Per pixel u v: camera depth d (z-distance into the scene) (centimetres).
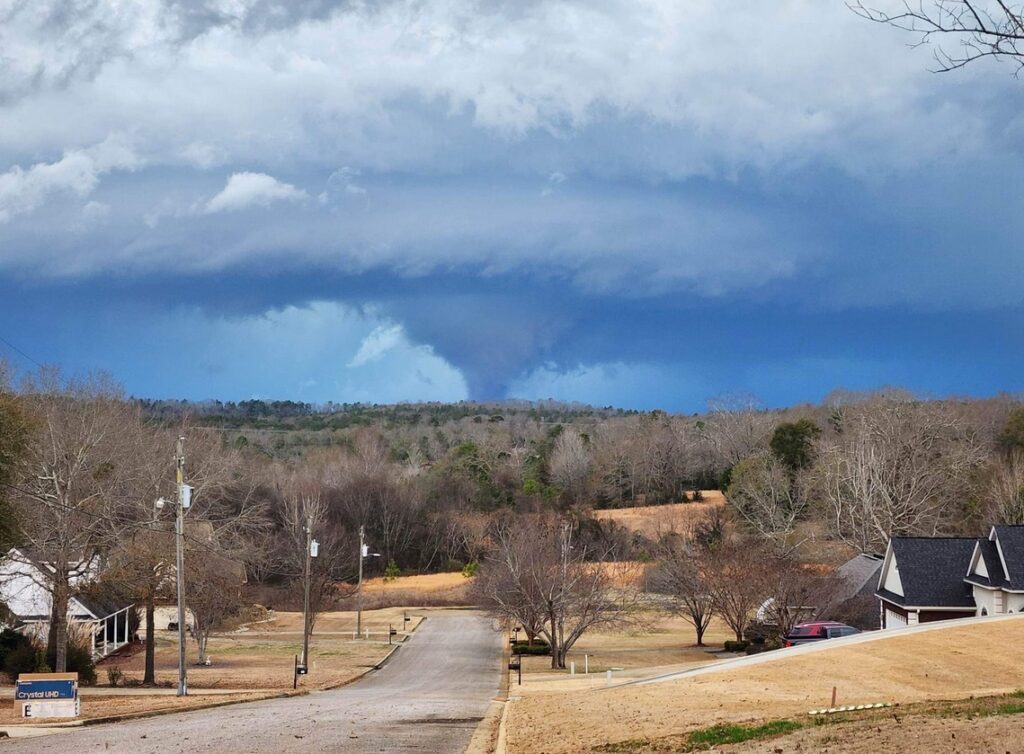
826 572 6262
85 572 4441
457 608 9525
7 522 3972
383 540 11300
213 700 3297
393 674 5194
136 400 9019
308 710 2872
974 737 1477
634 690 2838
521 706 2730
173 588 5172
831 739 1573
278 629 7950
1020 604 4472
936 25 1003
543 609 5747
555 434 15400
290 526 9325
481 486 12444
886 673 2964
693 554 7031
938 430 9212
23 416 4244
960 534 8100
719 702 2414
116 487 4784
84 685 4469
